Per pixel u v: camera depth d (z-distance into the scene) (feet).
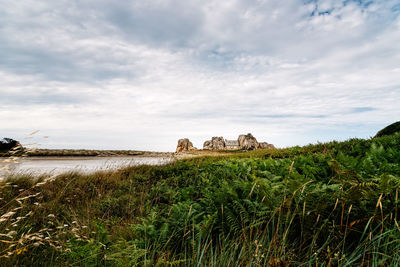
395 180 8.22
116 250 7.19
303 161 17.71
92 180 24.31
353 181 8.08
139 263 6.34
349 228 6.53
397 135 26.18
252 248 6.88
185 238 7.93
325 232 6.94
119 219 12.26
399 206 6.69
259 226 7.86
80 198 17.85
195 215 9.11
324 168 13.00
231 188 9.93
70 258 6.93
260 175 14.84
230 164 21.62
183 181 20.39
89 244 6.44
